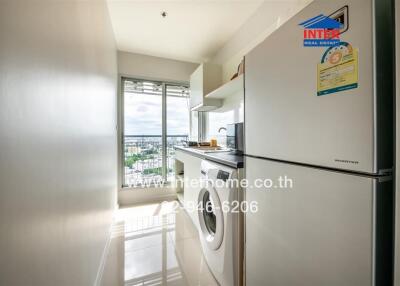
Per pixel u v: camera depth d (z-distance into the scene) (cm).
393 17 52
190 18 229
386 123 56
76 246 99
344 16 60
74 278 95
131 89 331
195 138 365
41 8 65
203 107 296
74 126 97
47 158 69
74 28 98
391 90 56
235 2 204
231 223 124
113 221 246
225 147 273
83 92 113
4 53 48
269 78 95
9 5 50
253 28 222
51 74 72
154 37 272
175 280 150
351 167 59
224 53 288
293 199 81
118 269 163
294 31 79
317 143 70
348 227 60
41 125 65
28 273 57
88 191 123
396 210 52
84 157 114
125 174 332
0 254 46
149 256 181
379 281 56
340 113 62
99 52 161
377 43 54
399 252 51
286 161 85
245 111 116
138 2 202
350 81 59
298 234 79
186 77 355
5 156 48
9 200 50
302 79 76
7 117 49
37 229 62
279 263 90
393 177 53
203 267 165
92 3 137
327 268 67
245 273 120
